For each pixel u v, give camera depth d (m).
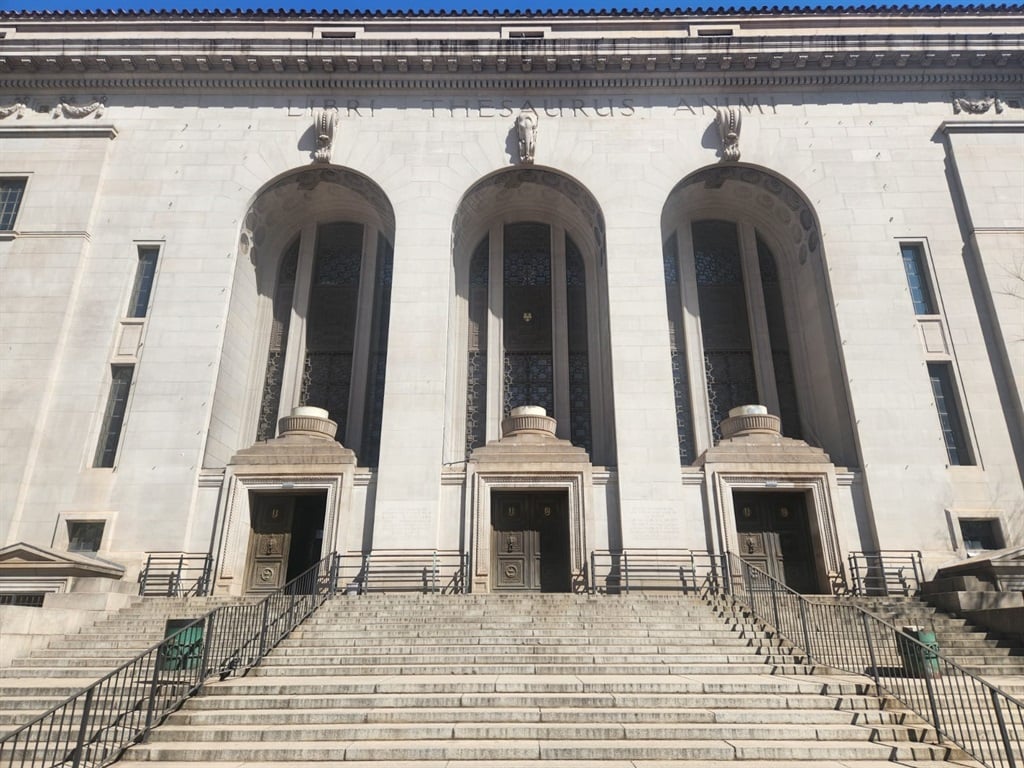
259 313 22.20
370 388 21.53
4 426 18.00
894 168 20.77
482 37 23.33
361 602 13.53
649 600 13.56
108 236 20.34
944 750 6.98
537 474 17.78
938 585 15.09
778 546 17.84
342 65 21.61
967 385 18.50
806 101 21.61
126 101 21.91
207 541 17.27
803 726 7.52
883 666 10.39
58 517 17.23
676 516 17.17
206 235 20.38
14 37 22.69
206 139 21.41
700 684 8.69
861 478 17.72
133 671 8.73
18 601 14.98
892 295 19.34
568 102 21.72
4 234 20.05
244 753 6.86
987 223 19.92
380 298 22.62
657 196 20.59
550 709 7.93
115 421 18.73
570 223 22.92
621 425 18.09
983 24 22.80
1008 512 17.19
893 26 22.95
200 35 23.22
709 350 22.05
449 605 13.35
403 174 20.94
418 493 17.48
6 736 6.06
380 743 7.12
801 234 21.50
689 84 21.73
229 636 11.13
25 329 19.03
